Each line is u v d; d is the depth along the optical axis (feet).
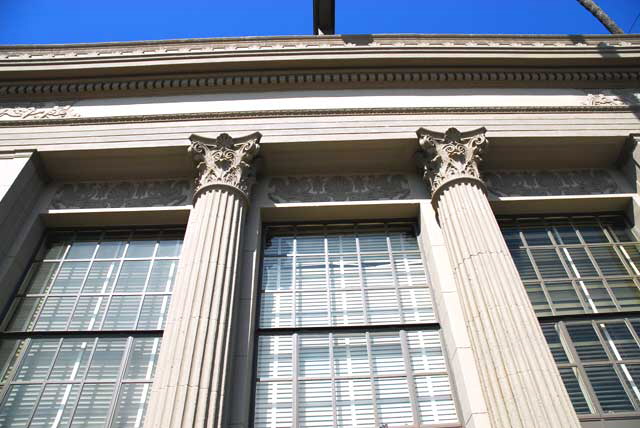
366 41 39.09
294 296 27.50
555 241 30.73
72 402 23.12
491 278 23.31
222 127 32.83
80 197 31.99
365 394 23.58
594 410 22.58
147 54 35.81
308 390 23.63
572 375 24.00
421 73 36.45
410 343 25.44
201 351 20.53
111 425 22.25
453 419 22.54
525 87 36.88
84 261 29.50
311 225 31.17
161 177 32.99
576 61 36.91
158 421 18.44
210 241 25.14
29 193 30.78
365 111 33.68
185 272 24.08
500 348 20.98
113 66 35.50
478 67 36.76
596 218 32.12
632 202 31.50
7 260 27.68
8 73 35.42
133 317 26.58
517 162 33.53
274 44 38.70
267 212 30.63
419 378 24.09
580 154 33.45
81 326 26.22
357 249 30.07
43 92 35.78
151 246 30.22
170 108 34.83
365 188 32.32
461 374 22.44
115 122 33.32
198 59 35.81
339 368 24.52
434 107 34.06
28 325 26.35
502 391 19.98
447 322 24.79
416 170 32.94
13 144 32.09
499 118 33.60
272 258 29.40
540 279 28.60
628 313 26.37
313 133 32.40
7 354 24.88
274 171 32.94
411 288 27.94
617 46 37.55
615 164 33.91
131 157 32.09
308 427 22.40
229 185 28.30
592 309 27.04
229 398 20.86
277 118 33.47
